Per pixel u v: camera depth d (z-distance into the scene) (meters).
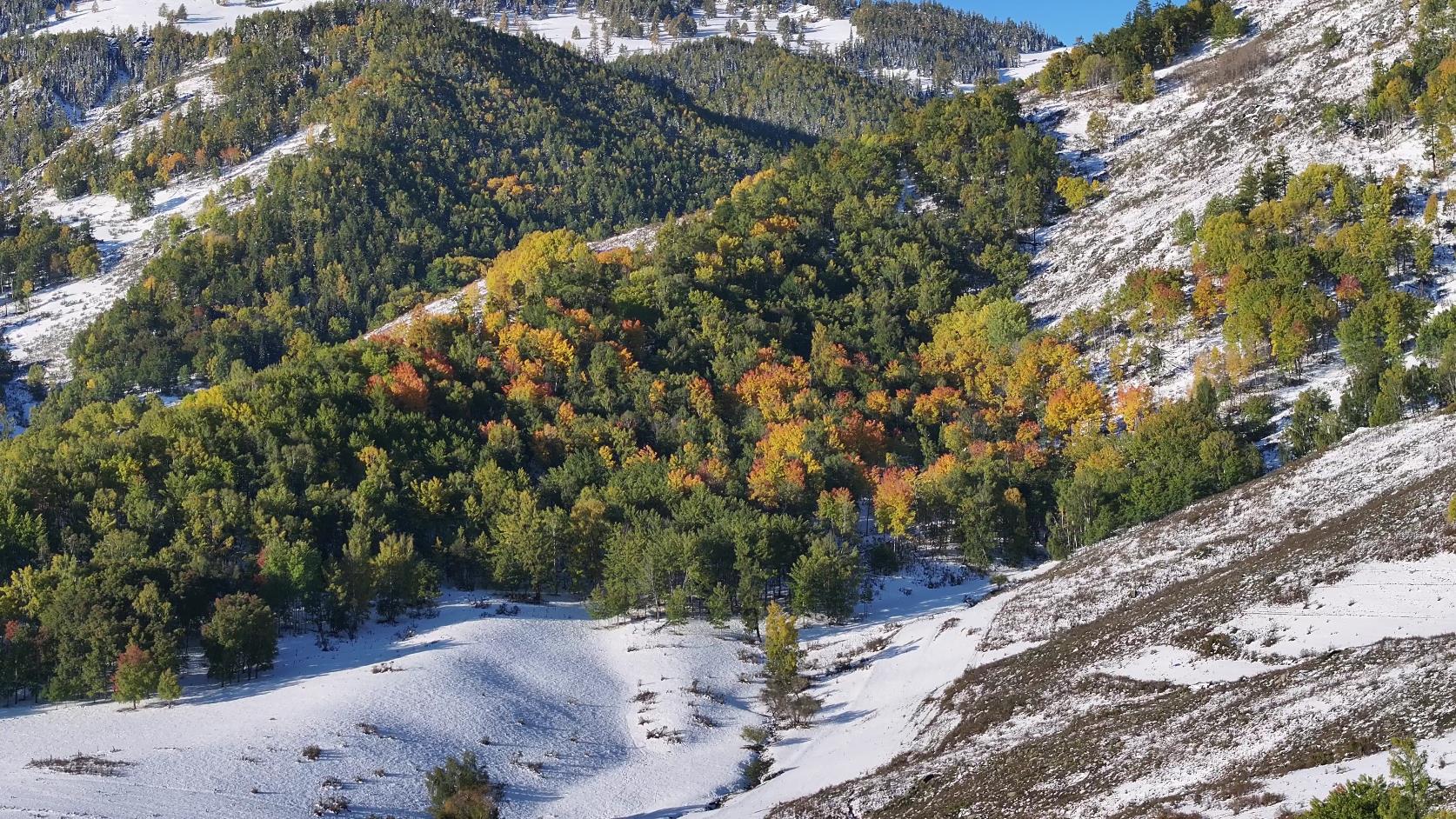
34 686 94.44
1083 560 116.25
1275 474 115.44
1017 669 86.31
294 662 104.31
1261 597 78.69
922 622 110.56
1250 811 47.12
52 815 70.12
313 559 112.56
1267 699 60.97
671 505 136.88
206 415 149.75
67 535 119.25
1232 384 150.62
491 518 133.25
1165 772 56.22
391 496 133.25
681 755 87.38
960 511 135.50
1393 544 77.69
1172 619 82.62
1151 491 125.38
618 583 116.06
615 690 100.56
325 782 78.44
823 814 69.69
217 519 122.50
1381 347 142.88
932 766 72.38
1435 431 103.06
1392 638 64.19
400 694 93.94
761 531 121.50
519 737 89.25
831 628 115.69
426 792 79.38
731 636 113.38
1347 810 39.44
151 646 95.31
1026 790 61.22
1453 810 39.06
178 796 74.81
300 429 147.12
